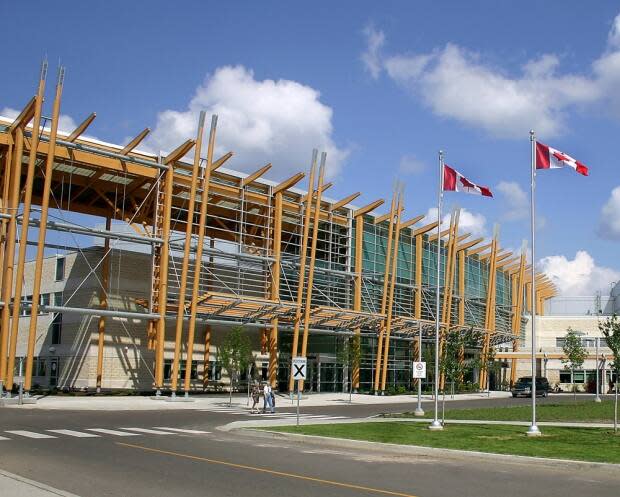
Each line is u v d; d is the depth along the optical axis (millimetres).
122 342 48656
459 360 53875
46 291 52875
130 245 51938
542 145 24047
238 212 53969
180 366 51656
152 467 14148
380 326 59562
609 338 26906
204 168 47625
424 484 13008
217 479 12805
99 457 15570
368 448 19703
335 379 60031
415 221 64125
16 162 38656
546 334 98750
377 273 60875
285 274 53688
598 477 14508
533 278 23672
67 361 49531
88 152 42500
